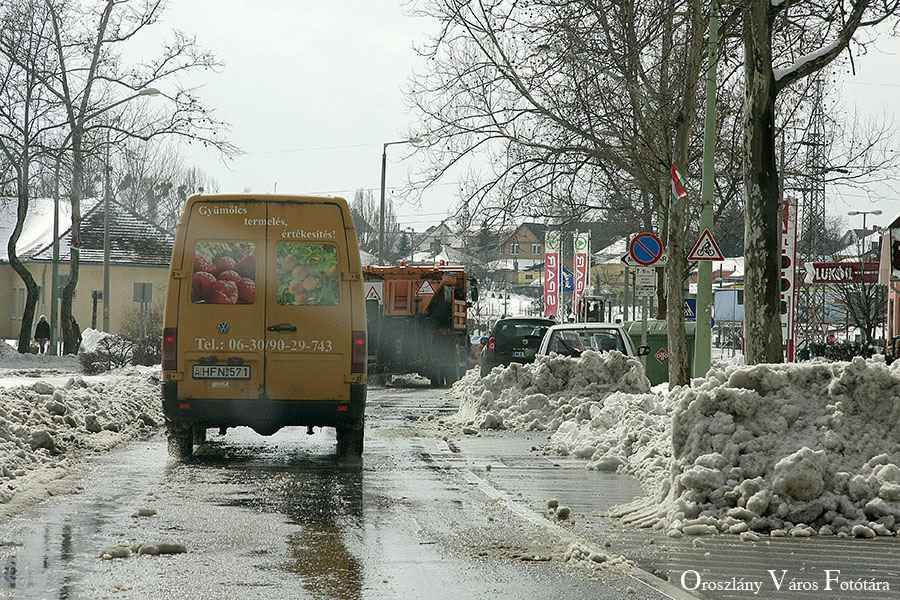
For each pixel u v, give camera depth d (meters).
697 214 47.81
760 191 24.69
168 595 9.65
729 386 14.90
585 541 12.59
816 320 85.62
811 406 14.61
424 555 11.66
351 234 20.17
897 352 50.75
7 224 113.31
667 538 12.97
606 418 23.47
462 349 57.81
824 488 13.69
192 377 19.88
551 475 19.11
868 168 42.34
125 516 13.91
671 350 34.72
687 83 34.84
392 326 53.25
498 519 14.12
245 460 20.70
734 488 13.78
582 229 75.69
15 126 65.50
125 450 22.27
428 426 29.27
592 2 36.06
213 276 19.97
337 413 19.94
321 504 15.22
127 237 108.06
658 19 35.50
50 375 51.53
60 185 71.56
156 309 92.06
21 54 64.06
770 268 24.66
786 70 25.05
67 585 9.98
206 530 12.98
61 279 103.94
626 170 42.62
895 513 13.27
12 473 17.02
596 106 42.41
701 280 33.84
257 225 20.03
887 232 63.72
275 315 19.94
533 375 30.97
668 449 19.16
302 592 9.84
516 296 183.38
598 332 36.91
